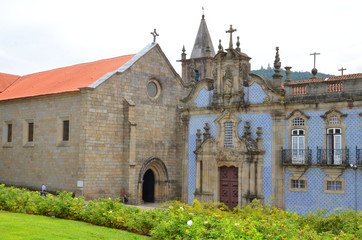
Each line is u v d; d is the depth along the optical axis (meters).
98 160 43.41
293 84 34.81
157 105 49.97
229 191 37.06
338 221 21.86
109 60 52.28
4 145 51.25
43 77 56.09
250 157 35.53
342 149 32.12
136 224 22.17
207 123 39.09
